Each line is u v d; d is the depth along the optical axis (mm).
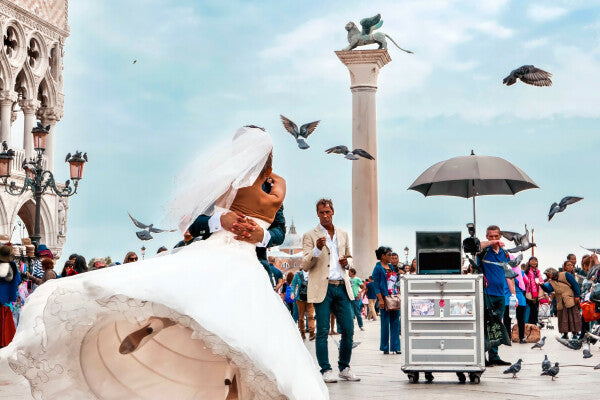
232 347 5254
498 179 13914
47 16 41531
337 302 12375
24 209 41031
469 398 10211
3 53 37938
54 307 5375
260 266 5973
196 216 6125
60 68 42688
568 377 13047
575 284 23766
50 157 42031
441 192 15172
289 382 5422
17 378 5965
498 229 14930
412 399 10109
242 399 5762
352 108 43125
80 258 18172
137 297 5242
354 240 42844
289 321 5859
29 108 40250
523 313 22422
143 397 5805
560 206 15742
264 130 6441
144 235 11422
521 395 10523
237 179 6102
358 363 15984
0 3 37625
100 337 5730
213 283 5496
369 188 43000
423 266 12625
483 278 12352
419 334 12250
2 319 15789
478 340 12156
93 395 5707
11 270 15875
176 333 5930
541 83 13422
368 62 42938
